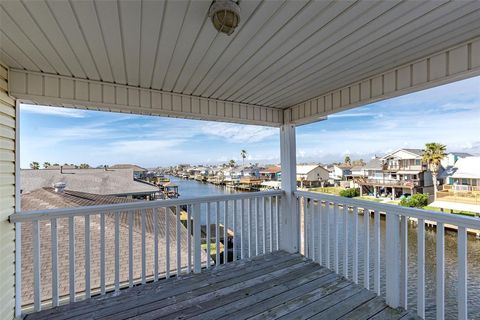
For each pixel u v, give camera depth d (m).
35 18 1.45
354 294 2.53
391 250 2.35
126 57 2.03
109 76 2.46
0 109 2.05
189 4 1.34
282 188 3.85
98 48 1.86
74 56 1.99
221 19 1.30
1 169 2.05
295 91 2.98
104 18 1.47
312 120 3.50
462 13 1.47
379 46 1.88
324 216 3.30
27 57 2.00
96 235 3.80
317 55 2.02
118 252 2.60
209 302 2.38
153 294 2.53
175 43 1.79
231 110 3.43
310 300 2.41
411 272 3.15
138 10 1.39
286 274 2.96
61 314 2.21
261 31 1.64
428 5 1.39
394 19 1.52
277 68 2.29
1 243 2.03
